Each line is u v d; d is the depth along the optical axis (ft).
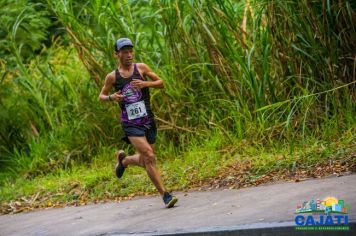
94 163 66.74
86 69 71.67
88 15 69.67
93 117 68.95
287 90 58.95
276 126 55.98
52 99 76.79
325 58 57.06
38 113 75.25
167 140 64.75
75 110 71.87
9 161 74.38
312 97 55.01
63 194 58.08
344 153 47.62
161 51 64.49
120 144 68.23
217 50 60.54
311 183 42.27
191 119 63.77
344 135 52.75
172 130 64.75
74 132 70.90
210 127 62.18
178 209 43.16
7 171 73.67
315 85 57.82
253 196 42.06
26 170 71.00
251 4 61.72
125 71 45.47
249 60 57.11
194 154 58.85
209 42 61.00
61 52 83.71
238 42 61.05
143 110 45.21
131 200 51.49
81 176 61.98
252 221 34.53
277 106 55.01
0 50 79.56
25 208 56.80
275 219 33.96
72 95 73.61
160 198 49.39
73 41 66.64
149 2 64.69
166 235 35.63
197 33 63.00
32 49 84.53
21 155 74.49
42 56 86.43
